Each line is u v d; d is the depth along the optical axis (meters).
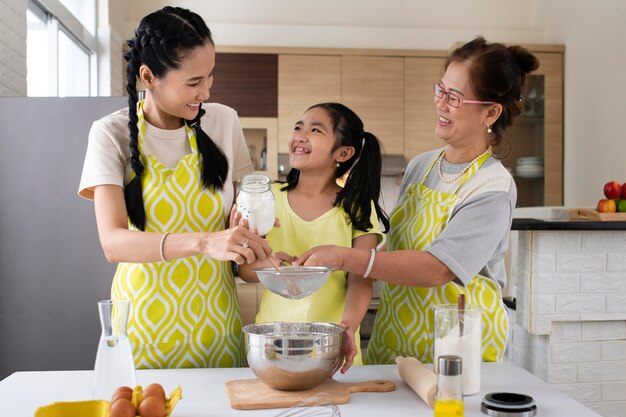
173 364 1.68
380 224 1.92
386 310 1.87
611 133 4.89
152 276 1.66
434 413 1.17
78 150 2.63
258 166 5.48
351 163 1.87
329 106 1.82
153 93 1.63
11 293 2.64
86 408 1.17
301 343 1.32
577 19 5.38
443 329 1.40
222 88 5.47
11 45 2.97
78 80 4.86
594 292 2.81
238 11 5.94
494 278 1.77
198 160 1.70
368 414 1.28
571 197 5.50
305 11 5.98
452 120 1.70
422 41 5.68
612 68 4.86
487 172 1.71
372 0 6.02
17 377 1.52
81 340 2.65
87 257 2.65
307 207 1.82
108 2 5.04
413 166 1.95
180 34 1.52
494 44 1.71
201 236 1.43
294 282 1.36
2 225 2.63
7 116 2.63
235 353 1.74
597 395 2.84
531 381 1.50
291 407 1.26
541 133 5.60
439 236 1.63
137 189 1.64
